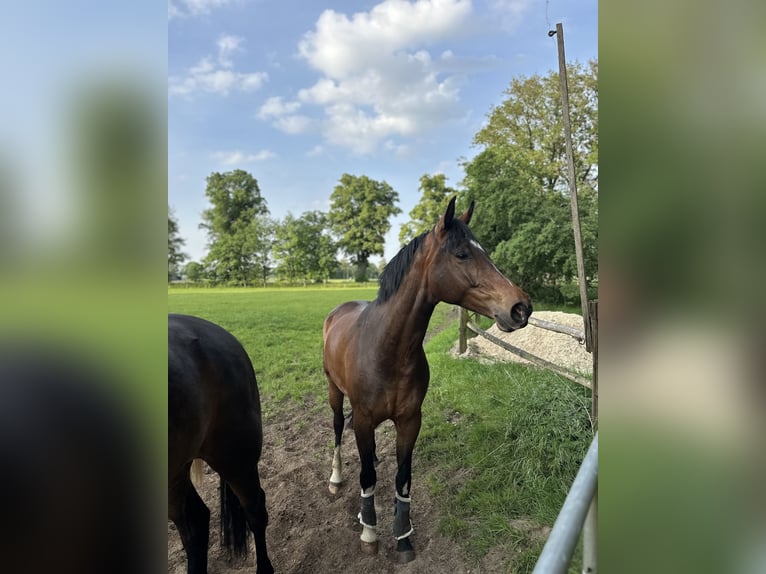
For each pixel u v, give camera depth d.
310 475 3.44
